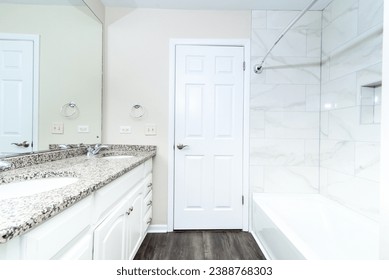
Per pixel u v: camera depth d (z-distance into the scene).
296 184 2.26
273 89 2.25
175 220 2.25
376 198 1.56
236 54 2.25
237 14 2.24
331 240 1.80
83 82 1.96
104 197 1.04
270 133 2.26
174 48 2.22
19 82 1.31
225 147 2.26
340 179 1.94
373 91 1.68
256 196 2.16
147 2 2.14
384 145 0.59
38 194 0.75
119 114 2.23
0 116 1.18
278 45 2.25
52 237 0.67
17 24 1.29
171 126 2.23
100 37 2.16
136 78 2.23
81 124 1.94
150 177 2.11
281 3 2.14
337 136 1.98
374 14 1.56
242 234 2.19
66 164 1.41
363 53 1.67
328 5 2.13
